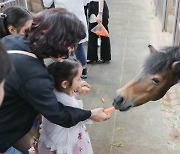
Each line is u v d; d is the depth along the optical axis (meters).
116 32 6.95
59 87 1.84
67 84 1.82
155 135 3.24
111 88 4.31
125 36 6.66
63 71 1.78
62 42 1.38
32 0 7.88
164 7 6.64
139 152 2.97
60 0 4.05
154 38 6.49
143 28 7.22
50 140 1.94
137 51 5.76
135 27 7.31
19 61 1.40
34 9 7.94
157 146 3.05
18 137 1.56
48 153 1.99
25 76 1.40
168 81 2.20
